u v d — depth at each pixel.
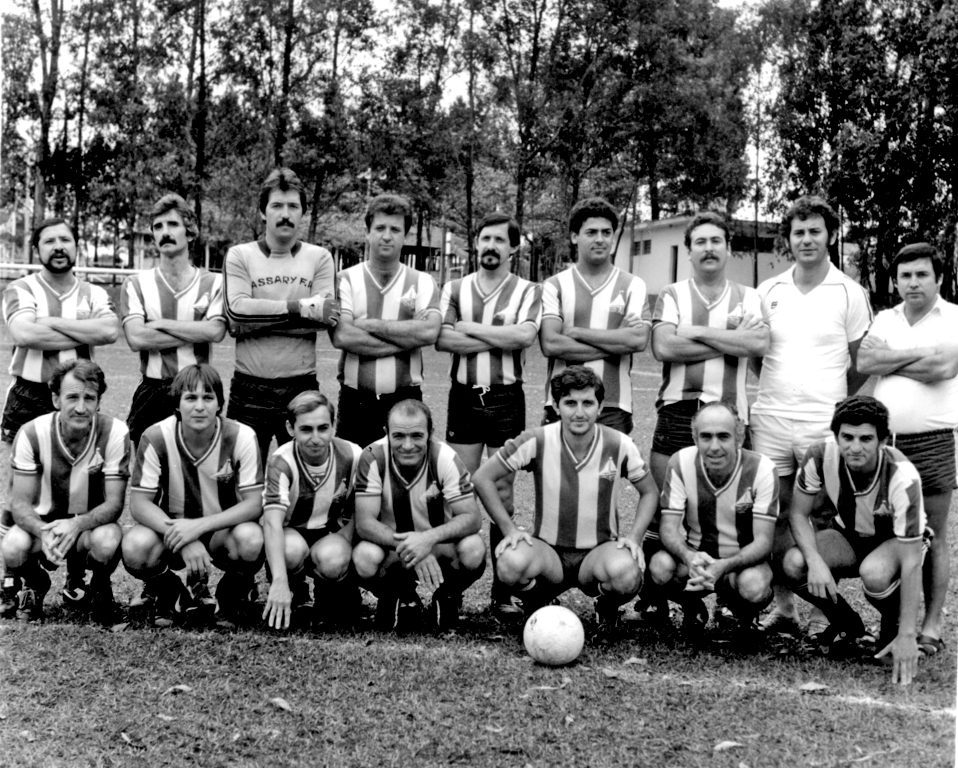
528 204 27.77
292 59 24.73
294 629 4.15
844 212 23.81
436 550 4.19
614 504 4.25
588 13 24.84
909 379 4.20
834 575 4.16
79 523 4.07
